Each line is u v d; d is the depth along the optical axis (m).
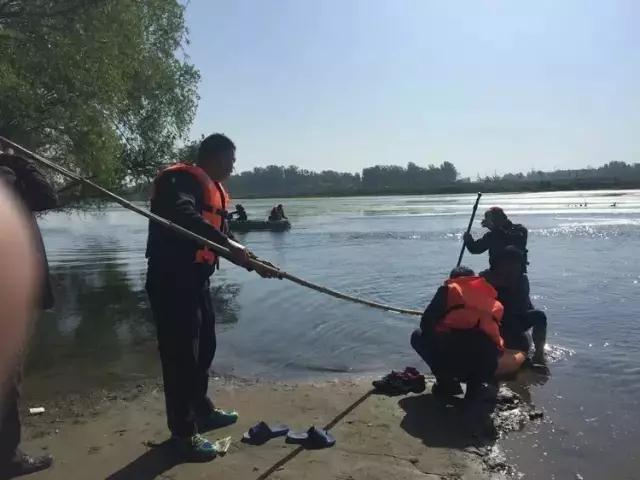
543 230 26.05
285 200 133.25
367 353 7.16
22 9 11.54
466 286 5.36
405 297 10.73
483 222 7.86
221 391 5.67
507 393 5.38
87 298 11.34
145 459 4.05
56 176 13.53
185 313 4.03
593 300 9.91
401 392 5.52
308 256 17.98
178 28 18.69
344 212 54.59
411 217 41.72
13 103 11.31
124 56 13.89
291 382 6.00
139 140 19.56
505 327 6.70
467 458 4.05
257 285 12.49
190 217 3.89
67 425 4.78
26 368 6.63
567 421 4.77
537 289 11.05
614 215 36.84
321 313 9.54
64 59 12.09
